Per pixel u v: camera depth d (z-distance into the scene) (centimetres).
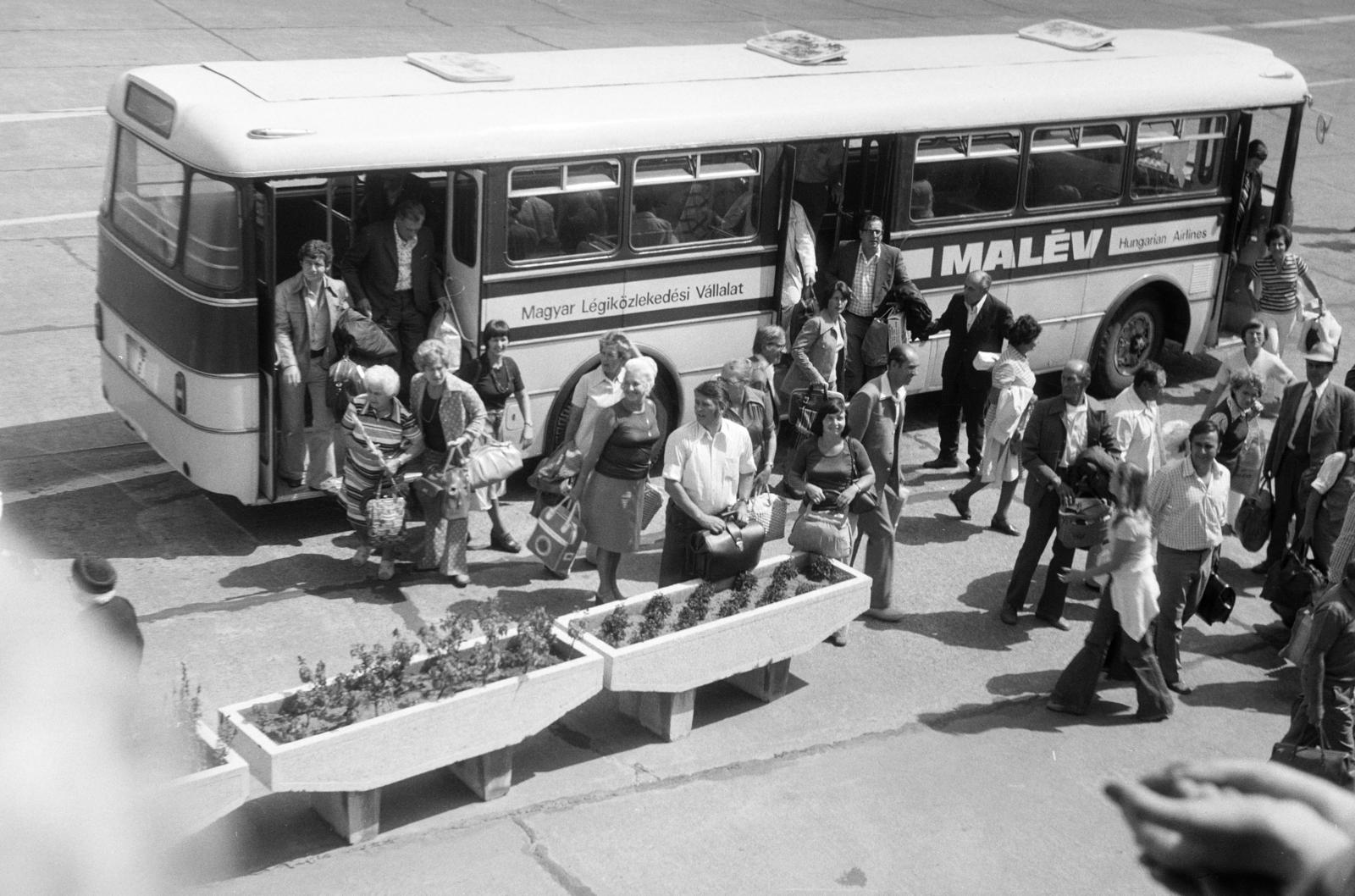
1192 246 1398
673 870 679
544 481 927
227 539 987
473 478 928
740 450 862
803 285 1156
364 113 971
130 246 1010
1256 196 1465
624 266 1069
